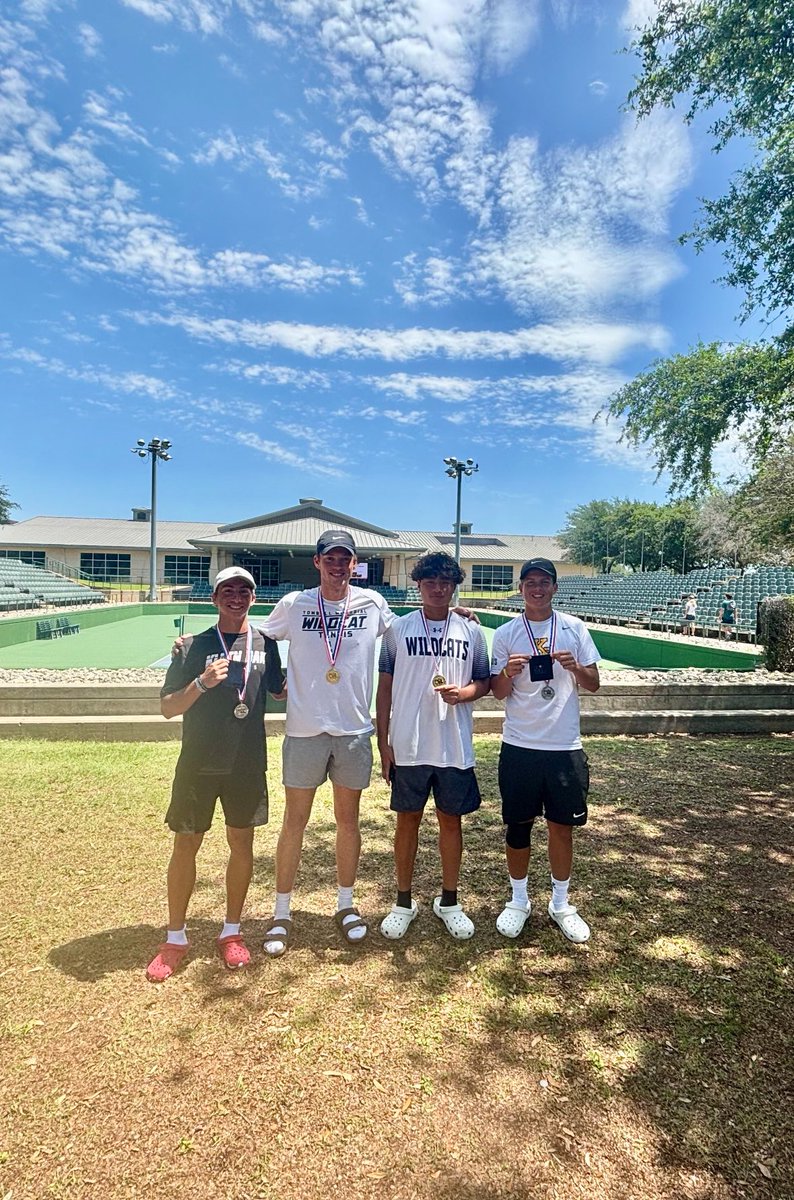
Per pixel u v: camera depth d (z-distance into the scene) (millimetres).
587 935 2836
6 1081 1979
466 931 2826
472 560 52781
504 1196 1644
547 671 2797
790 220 6184
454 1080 2025
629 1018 2330
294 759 2783
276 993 2432
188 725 2576
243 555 44781
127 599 34750
